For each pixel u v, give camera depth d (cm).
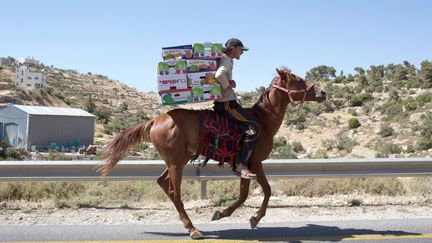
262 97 827
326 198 1083
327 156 4525
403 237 771
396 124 6022
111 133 7488
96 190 1112
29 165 977
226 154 787
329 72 10925
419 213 955
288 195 1120
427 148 4459
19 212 928
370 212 959
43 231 793
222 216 795
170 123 781
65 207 972
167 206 1009
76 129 5525
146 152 4297
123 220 887
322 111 7412
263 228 829
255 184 1189
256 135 773
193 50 801
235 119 784
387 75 9731
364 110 7150
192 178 1029
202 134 780
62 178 992
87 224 853
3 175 977
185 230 812
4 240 736
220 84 788
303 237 770
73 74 15088
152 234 782
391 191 1134
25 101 8606
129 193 1113
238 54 813
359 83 9119
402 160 1068
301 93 812
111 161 802
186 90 798
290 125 6681
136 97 14350
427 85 7900
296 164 1040
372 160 1059
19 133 5238
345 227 837
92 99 11788
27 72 10131
